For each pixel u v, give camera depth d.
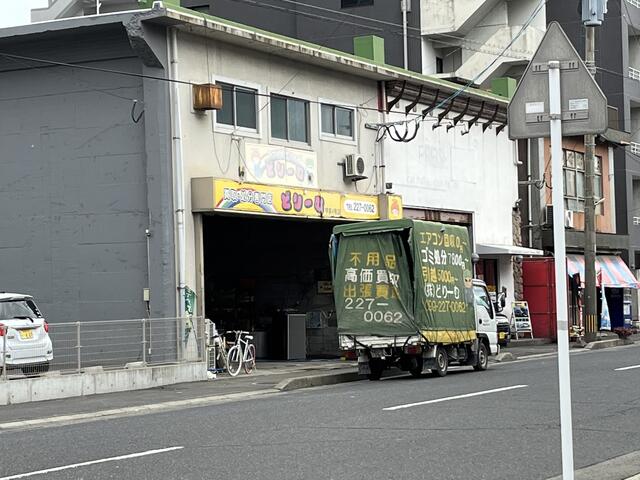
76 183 24.11
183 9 22.36
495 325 24.39
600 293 42.47
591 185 33.69
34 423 14.59
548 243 39.28
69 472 9.58
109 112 23.78
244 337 25.92
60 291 24.19
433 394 16.50
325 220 27.00
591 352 29.80
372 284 21.19
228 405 16.31
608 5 47.25
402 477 9.20
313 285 29.75
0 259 24.83
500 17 42.84
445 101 31.72
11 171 24.83
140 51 22.56
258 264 30.53
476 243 34.75
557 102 6.82
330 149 27.78
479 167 35.22
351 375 22.11
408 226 20.80
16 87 24.81
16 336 18.33
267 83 25.66
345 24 43.94
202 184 22.94
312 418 13.45
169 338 20.84
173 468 9.68
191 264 23.09
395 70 29.56
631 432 12.09
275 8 43.78
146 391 19.27
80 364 19.00
